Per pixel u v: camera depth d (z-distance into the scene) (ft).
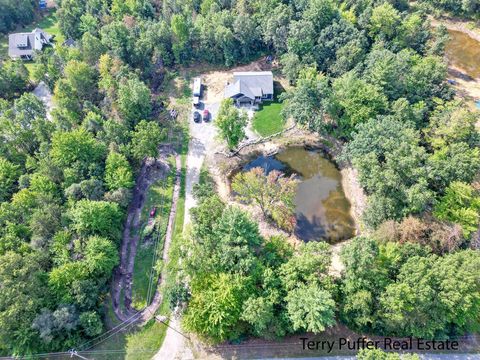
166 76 362.94
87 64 318.24
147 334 192.44
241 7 363.76
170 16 382.63
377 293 170.71
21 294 171.01
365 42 326.24
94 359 182.29
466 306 159.53
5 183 232.32
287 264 179.93
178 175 276.62
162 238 237.04
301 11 357.20
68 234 207.62
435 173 214.48
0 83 319.68
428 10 423.23
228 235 184.96
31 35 391.65
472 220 196.44
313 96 275.59
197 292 178.70
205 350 184.85
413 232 191.52
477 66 357.61
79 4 404.98
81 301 183.93
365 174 227.61
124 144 271.28
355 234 236.84
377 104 263.70
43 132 262.47
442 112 253.44
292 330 174.09
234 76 333.62
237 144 286.05
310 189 268.21
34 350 176.24
